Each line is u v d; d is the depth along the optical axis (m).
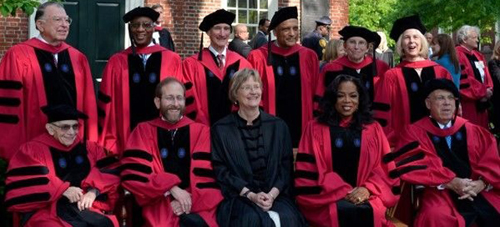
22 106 6.85
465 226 6.34
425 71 7.62
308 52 7.83
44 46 6.97
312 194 6.41
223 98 7.43
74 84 7.04
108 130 7.23
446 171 6.51
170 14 13.46
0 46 12.35
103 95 7.23
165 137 6.47
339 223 6.28
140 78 7.23
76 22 12.93
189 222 6.14
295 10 7.66
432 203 6.50
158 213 6.18
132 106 7.20
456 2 15.83
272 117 6.64
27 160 6.16
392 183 6.48
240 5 14.03
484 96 8.72
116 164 6.48
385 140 6.64
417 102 7.58
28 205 6.00
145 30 7.24
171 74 7.34
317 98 7.72
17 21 12.41
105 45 13.09
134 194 6.23
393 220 7.33
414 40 7.61
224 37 7.47
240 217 6.11
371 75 7.85
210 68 7.46
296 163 6.61
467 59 8.87
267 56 7.72
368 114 6.66
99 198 6.26
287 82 7.67
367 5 27.41
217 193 6.33
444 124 6.82
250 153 6.44
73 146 6.38
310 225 6.53
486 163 6.65
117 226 6.10
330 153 6.53
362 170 6.52
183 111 6.61
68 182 6.12
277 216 6.11
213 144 6.54
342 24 14.69
